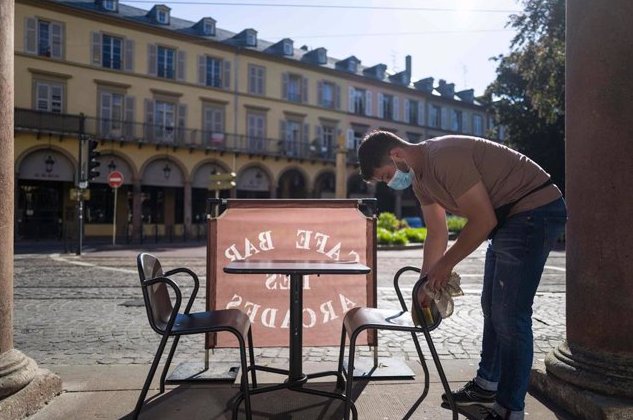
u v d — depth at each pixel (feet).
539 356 14.34
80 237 54.80
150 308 8.61
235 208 12.64
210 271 12.42
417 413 9.49
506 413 8.57
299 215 12.66
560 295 25.25
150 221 108.06
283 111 122.11
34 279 31.19
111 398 10.23
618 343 9.17
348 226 12.71
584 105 9.54
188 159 107.14
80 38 96.17
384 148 8.68
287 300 12.54
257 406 9.85
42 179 91.66
